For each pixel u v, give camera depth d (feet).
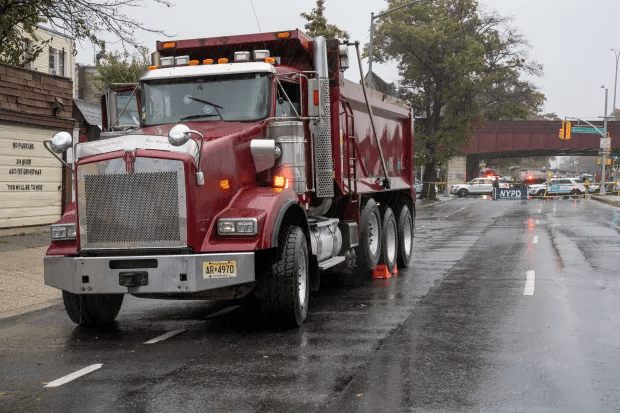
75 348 24.99
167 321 30.04
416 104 181.68
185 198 24.90
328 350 23.94
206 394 18.95
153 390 19.40
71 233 26.48
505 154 305.73
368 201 41.16
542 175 428.56
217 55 36.63
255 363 22.27
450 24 169.48
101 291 25.16
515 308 31.60
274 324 27.91
